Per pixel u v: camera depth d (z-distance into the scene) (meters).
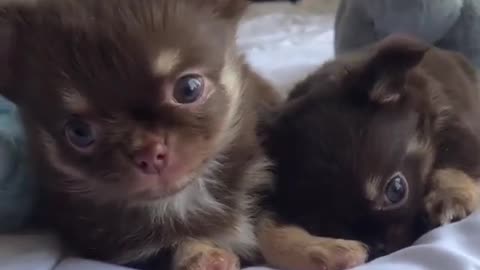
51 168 0.24
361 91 0.27
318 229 0.25
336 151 0.25
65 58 0.22
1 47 0.24
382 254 0.24
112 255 0.24
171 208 0.24
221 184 0.25
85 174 0.23
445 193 0.26
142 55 0.21
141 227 0.24
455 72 0.30
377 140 0.26
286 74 0.40
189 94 0.22
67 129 0.22
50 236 0.25
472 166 0.28
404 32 0.34
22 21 0.23
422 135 0.27
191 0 0.24
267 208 0.26
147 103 0.21
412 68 0.28
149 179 0.22
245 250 0.25
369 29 0.36
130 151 0.21
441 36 0.35
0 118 0.27
